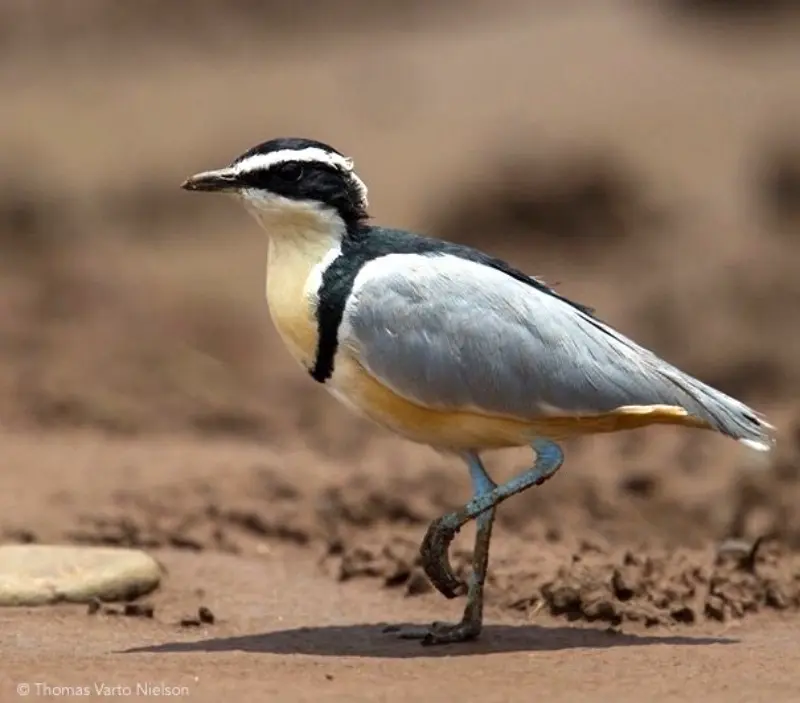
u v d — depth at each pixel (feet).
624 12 120.57
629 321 75.61
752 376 65.77
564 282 82.74
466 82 107.24
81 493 48.55
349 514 46.26
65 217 93.20
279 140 33.86
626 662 32.58
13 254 88.58
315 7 125.59
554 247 87.71
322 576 41.60
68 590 37.55
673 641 34.99
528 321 33.55
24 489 48.93
